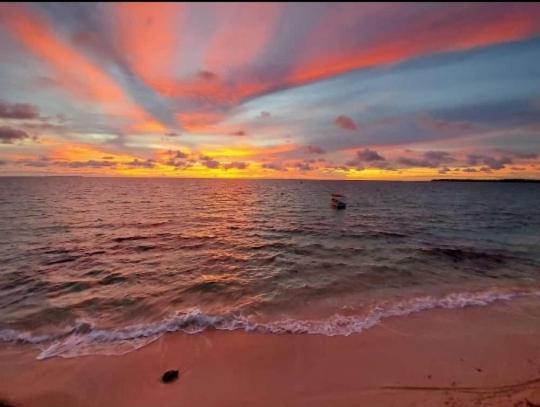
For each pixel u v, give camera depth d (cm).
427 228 2898
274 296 1165
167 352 788
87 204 4691
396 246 2081
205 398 633
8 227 2591
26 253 1794
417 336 855
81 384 674
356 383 666
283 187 13688
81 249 1916
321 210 4553
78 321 958
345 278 1388
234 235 2456
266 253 1881
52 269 1498
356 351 784
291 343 823
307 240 2288
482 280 1363
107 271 1477
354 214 4072
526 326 910
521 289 1235
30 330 904
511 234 2589
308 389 654
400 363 732
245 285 1293
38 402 624
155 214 3728
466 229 2853
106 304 1092
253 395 640
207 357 766
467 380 667
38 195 6122
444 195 8788
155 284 1302
